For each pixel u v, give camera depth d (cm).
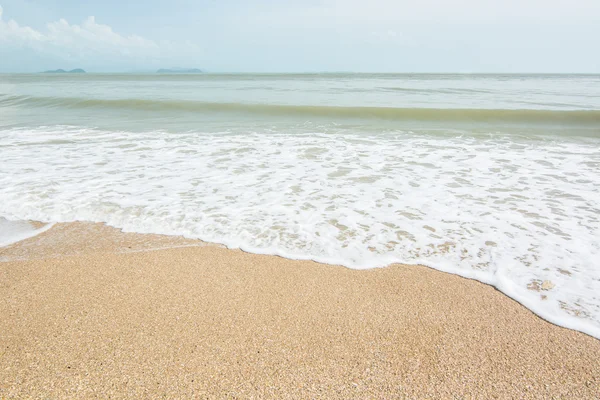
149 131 964
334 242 398
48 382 219
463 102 1482
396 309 295
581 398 212
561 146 802
